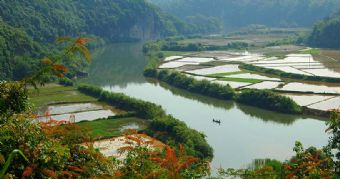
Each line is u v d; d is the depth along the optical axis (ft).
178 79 312.71
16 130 42.50
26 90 45.39
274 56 438.81
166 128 175.83
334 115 52.39
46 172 41.22
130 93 289.12
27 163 41.19
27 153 41.45
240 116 222.89
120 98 236.84
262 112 231.91
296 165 53.62
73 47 44.39
